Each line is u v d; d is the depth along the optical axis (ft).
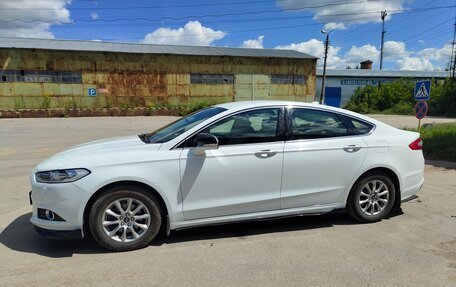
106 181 11.30
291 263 10.97
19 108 94.58
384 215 14.70
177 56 108.27
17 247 12.14
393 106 134.31
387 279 10.02
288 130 13.35
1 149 34.71
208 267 10.71
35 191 11.43
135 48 110.01
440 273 10.36
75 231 11.28
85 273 10.32
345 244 12.40
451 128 46.50
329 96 152.15
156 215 12.01
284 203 13.25
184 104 110.11
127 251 11.80
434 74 159.02
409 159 14.83
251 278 10.08
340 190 13.91
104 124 67.72
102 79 101.86
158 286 9.65
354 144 13.94
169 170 11.91
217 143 12.01
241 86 116.47
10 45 94.73
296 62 121.19
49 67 96.22
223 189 12.47
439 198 17.90
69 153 12.45
